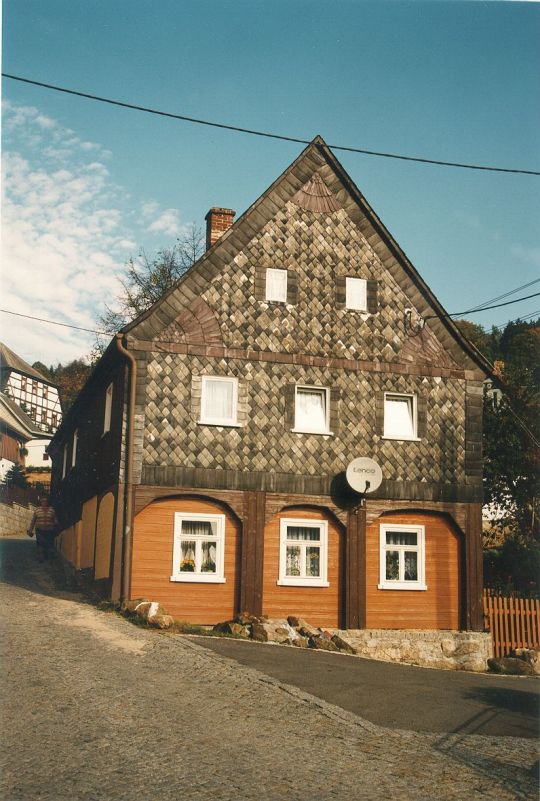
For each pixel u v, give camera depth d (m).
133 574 21.27
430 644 22.95
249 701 12.55
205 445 22.03
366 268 24.22
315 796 8.76
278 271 23.44
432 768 10.12
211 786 8.81
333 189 24.31
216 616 21.67
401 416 23.98
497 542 35.16
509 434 31.89
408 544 23.58
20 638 15.86
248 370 22.69
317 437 22.98
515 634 23.64
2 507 43.25
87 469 27.59
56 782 8.67
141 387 21.78
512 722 12.99
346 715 12.34
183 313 22.42
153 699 12.14
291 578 22.38
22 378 71.56
